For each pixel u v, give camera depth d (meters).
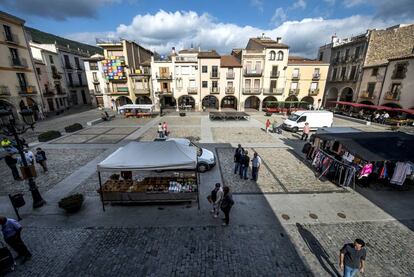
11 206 7.77
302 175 10.43
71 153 13.74
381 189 9.05
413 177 8.87
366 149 8.92
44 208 7.61
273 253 5.62
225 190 6.31
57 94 37.59
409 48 26.14
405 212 7.47
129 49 35.28
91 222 6.84
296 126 19.94
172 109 38.16
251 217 7.11
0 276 4.92
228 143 16.09
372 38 30.06
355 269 4.37
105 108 39.44
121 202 7.58
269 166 11.57
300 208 7.64
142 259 5.42
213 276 4.97
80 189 9.01
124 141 16.75
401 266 5.24
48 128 22.61
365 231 6.48
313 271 5.10
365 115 28.78
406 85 25.31
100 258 5.45
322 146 11.81
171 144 8.02
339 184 9.29
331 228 6.61
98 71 38.44
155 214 7.26
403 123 24.34
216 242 6.00
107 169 7.07
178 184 7.91
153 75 34.59
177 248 5.79
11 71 24.89
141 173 10.42
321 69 34.38
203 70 33.97
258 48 34.88
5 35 24.12
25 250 5.31
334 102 34.78
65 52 40.66
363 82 31.50
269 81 34.34
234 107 40.91
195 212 7.36
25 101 26.80
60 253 5.60
